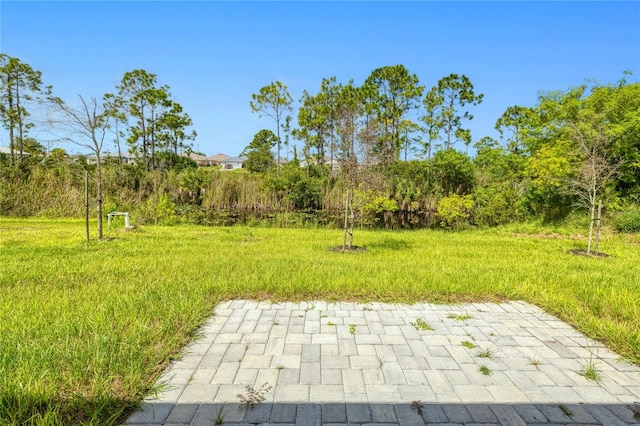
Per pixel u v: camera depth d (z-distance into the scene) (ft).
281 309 10.97
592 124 33.60
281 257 18.21
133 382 6.56
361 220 40.60
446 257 19.30
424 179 62.18
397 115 72.79
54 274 13.96
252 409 6.04
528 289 12.80
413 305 11.49
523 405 6.29
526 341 8.93
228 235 27.43
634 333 8.84
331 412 5.98
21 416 5.62
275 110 79.20
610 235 30.96
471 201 42.86
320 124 75.05
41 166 47.32
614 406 6.30
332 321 10.08
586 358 8.07
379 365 7.63
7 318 9.34
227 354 8.03
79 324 8.85
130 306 10.21
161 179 55.67
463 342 8.80
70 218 40.93
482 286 13.05
